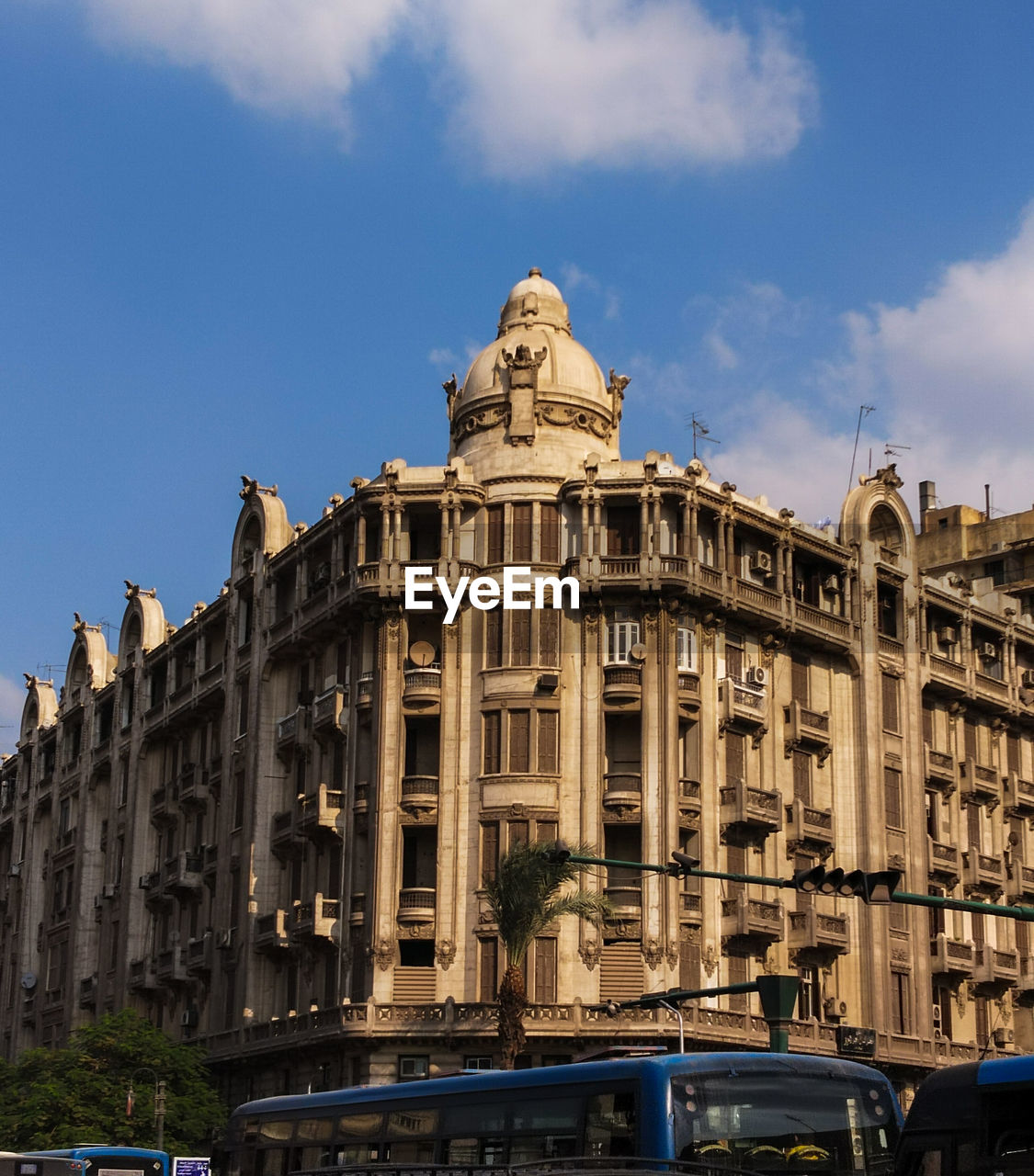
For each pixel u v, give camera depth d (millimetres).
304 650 75688
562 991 64438
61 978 97562
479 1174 27297
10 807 112125
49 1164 35656
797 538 74125
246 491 83125
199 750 85938
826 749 74438
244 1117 38125
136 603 95938
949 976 77812
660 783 65938
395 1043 64875
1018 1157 22078
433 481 70125
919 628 79875
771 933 68125
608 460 70812
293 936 71438
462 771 67625
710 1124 26688
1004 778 84125
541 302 77062
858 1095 27875
